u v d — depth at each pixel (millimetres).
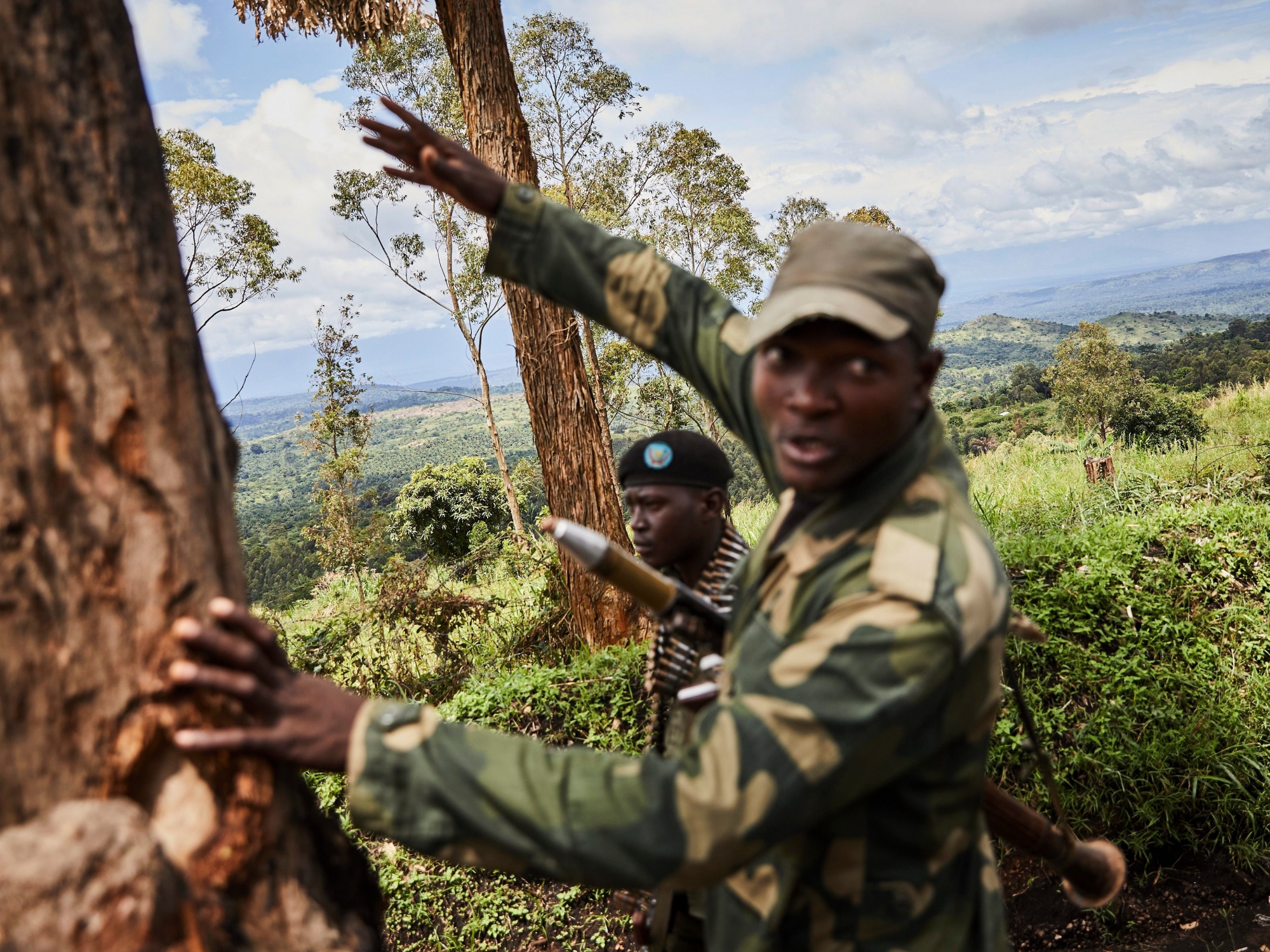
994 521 6656
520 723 4906
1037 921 4156
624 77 24172
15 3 1094
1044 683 4688
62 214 1105
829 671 1127
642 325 1730
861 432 1203
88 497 1085
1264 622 4852
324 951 1157
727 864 1103
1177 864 4344
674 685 2229
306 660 6004
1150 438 12914
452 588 6547
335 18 6719
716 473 2629
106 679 1077
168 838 1093
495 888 4312
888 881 1269
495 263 1751
